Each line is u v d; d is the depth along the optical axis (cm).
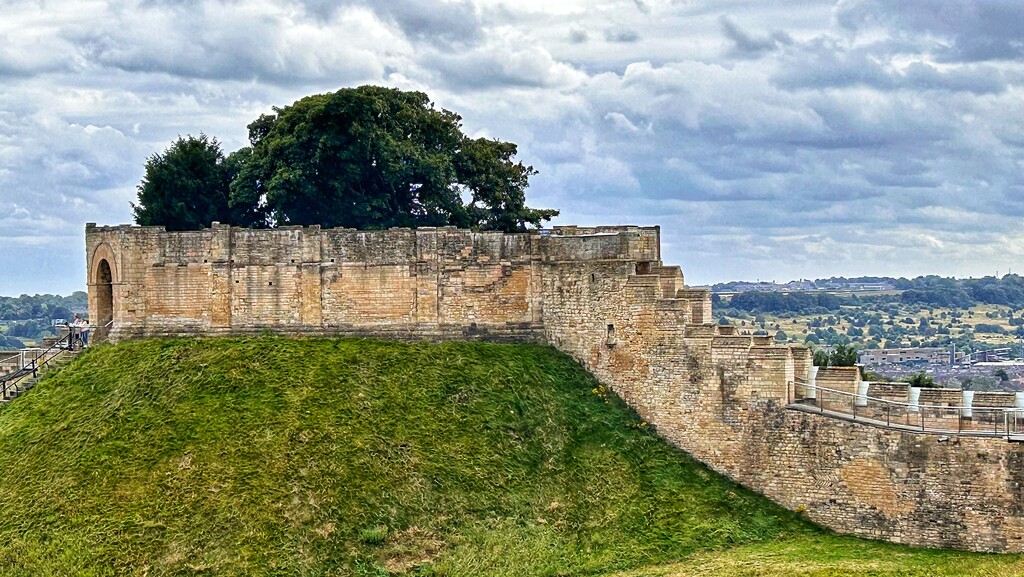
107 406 7419
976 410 6788
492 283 8112
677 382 7412
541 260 8100
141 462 6806
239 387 7331
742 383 7219
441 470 6825
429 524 6488
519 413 7369
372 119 9662
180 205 9738
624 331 7638
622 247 7819
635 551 6494
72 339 8556
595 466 7119
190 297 8219
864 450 6825
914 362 17450
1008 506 6475
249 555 6100
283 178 9319
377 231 8075
